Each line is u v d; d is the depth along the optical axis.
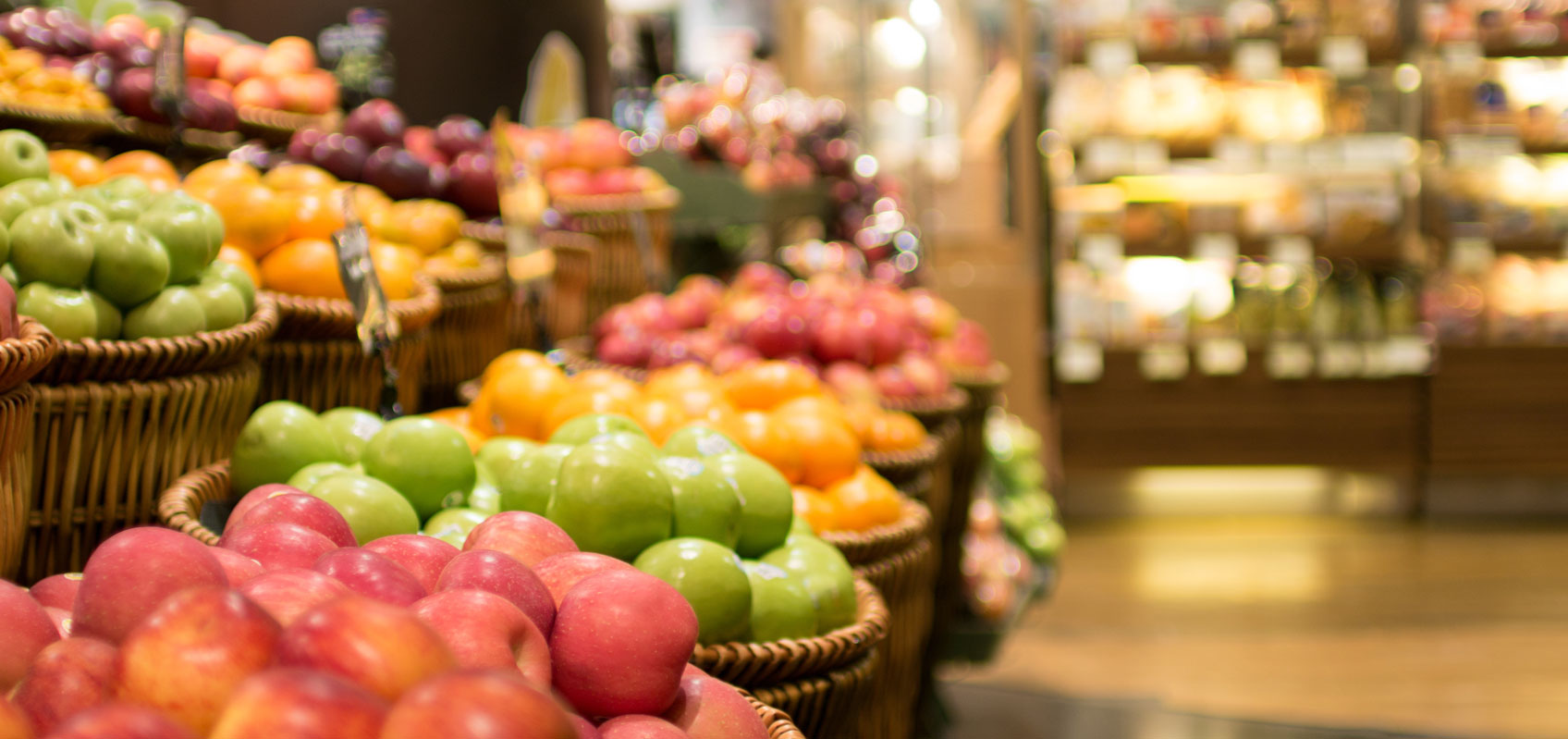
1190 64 6.23
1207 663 3.96
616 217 3.16
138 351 1.27
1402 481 6.34
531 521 1.06
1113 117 6.24
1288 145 6.19
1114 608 4.62
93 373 1.25
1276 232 6.33
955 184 6.16
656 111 4.62
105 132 2.09
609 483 1.18
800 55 6.90
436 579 0.94
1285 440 6.30
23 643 0.70
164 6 2.99
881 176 5.29
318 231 1.78
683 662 0.88
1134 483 6.44
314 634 0.58
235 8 3.55
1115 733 3.35
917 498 2.15
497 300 2.31
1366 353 6.23
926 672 2.88
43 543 1.24
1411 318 6.25
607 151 3.41
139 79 2.15
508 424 1.71
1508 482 6.28
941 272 6.06
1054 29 6.32
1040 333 6.18
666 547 1.19
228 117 2.33
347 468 1.30
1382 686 3.72
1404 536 5.81
